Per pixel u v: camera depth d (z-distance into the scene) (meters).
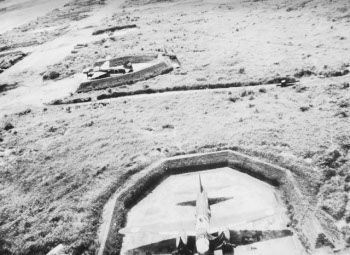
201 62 55.38
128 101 45.06
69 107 45.38
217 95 42.31
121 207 25.16
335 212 21.72
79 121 40.59
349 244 19.44
